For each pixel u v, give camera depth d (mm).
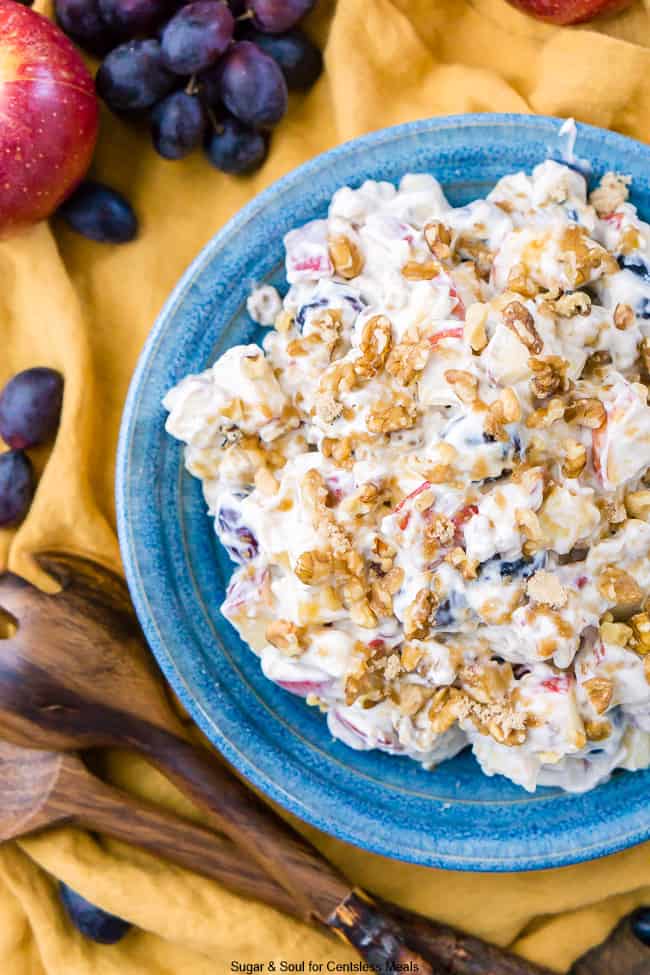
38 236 644
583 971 649
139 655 640
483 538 562
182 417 593
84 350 645
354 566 573
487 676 580
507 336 564
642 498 580
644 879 641
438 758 608
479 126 603
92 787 635
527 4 633
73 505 645
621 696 582
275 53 635
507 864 605
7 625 656
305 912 627
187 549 616
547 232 583
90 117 617
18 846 653
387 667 583
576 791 605
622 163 603
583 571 574
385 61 641
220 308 608
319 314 592
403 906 647
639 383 581
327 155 603
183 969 650
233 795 633
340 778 616
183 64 611
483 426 562
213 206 657
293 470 588
